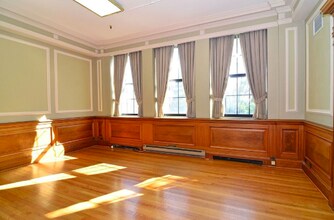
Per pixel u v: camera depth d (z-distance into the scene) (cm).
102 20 406
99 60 565
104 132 552
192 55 440
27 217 206
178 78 471
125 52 524
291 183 285
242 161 388
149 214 209
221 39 411
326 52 254
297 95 350
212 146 415
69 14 378
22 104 397
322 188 252
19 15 366
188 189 269
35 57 421
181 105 471
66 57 490
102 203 233
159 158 426
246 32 388
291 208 218
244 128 384
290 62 352
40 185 287
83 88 536
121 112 554
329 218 199
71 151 489
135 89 516
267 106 377
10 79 377
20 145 385
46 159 427
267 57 373
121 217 204
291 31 349
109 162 400
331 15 219
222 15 385
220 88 412
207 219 199
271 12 361
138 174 329
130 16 390
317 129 270
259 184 283
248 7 359
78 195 254
